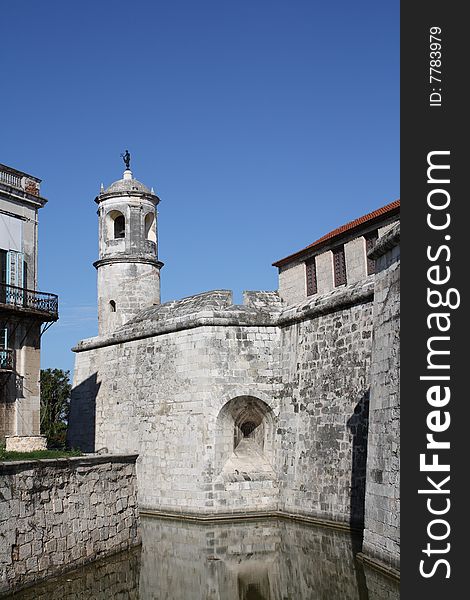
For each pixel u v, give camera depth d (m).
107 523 19.16
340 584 15.45
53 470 16.98
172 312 29.27
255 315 27.75
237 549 20.03
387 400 15.92
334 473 23.64
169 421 28.02
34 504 16.09
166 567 17.91
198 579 16.72
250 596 15.23
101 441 32.28
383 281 16.92
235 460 26.98
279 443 26.97
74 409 34.91
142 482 28.80
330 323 24.83
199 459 26.42
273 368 27.55
